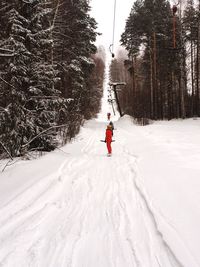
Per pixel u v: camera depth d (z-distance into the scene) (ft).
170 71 98.12
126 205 16.51
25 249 11.72
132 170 25.11
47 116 36.65
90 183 21.43
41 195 18.12
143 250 11.49
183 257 10.52
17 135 32.63
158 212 14.67
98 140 51.42
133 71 109.50
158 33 94.68
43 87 36.63
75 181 21.88
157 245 11.84
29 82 34.94
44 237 12.75
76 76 69.41
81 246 11.93
